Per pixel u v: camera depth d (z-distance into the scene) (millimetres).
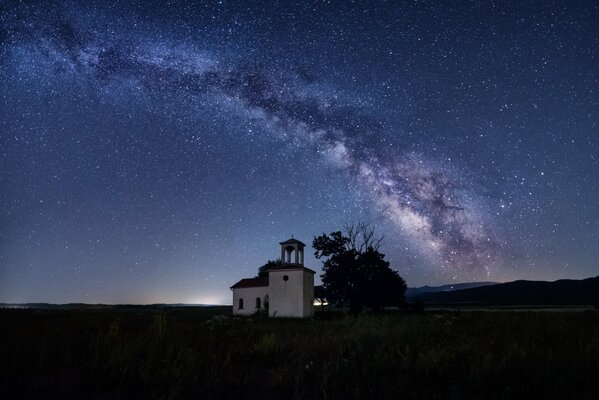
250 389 7812
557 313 34531
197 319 30125
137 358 9602
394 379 8172
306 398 7203
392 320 19656
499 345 12070
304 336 15336
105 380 8203
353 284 49156
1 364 8953
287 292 41281
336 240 51344
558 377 7664
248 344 13047
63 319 22938
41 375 8688
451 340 13320
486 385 7688
